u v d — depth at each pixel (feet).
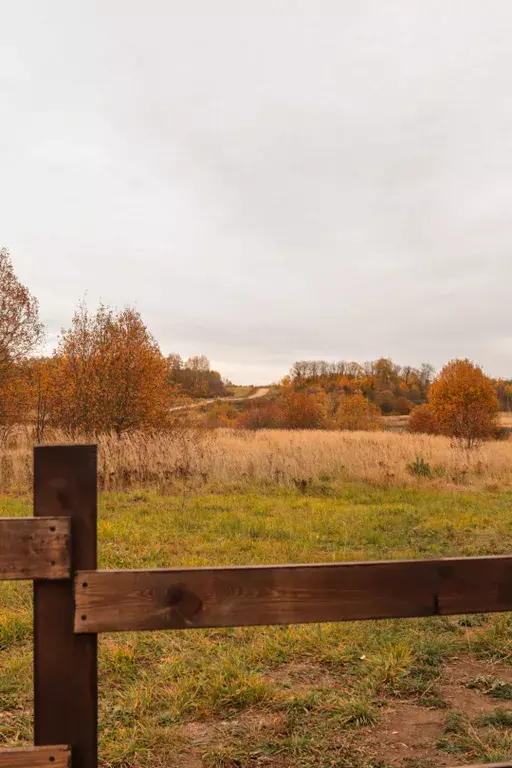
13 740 10.58
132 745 10.37
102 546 25.02
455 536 28.22
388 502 38.22
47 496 6.36
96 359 64.75
